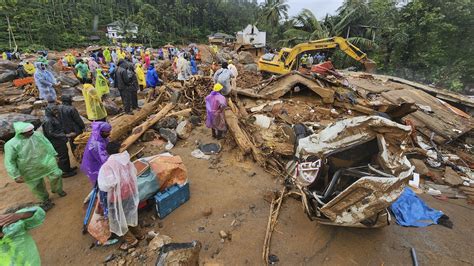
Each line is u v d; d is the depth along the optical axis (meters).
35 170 4.06
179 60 12.27
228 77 8.47
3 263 2.17
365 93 10.19
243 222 4.20
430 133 7.31
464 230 4.11
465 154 6.84
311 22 25.16
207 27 78.94
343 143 3.46
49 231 3.92
